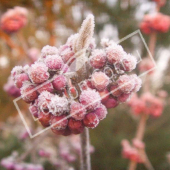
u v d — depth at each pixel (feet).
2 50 2.96
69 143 2.10
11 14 1.95
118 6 3.37
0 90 2.87
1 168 1.94
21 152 2.29
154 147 2.71
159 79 2.80
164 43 2.98
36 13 3.13
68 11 3.24
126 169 2.61
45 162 2.14
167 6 3.12
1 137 2.81
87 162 0.84
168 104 2.90
